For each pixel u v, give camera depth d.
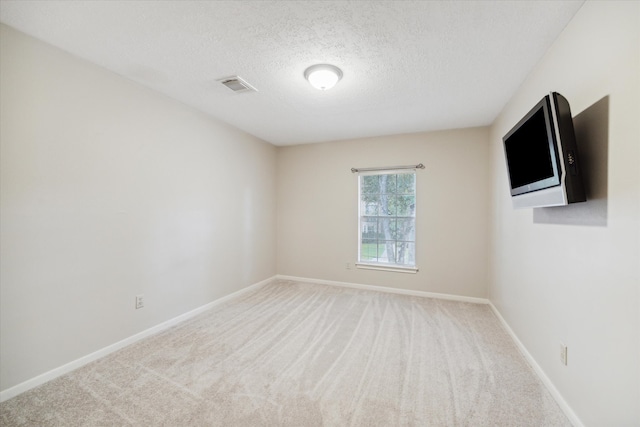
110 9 1.54
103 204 2.19
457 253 3.62
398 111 3.04
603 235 1.29
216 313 3.11
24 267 1.76
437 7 1.50
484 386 1.83
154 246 2.60
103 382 1.86
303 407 1.63
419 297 3.71
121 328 2.32
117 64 2.13
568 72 1.61
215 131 3.31
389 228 4.07
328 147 4.35
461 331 2.66
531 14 1.55
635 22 1.10
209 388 1.80
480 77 2.27
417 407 1.63
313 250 4.46
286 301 3.53
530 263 2.12
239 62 2.09
